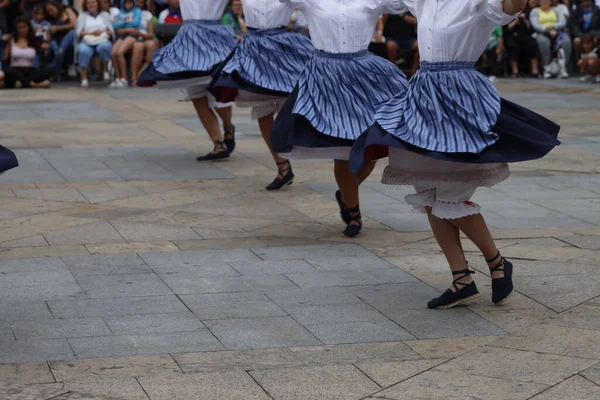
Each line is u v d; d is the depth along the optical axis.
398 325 5.11
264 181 9.20
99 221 7.55
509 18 5.10
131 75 19.05
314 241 6.95
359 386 4.25
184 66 9.59
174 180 9.23
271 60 8.34
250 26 8.43
